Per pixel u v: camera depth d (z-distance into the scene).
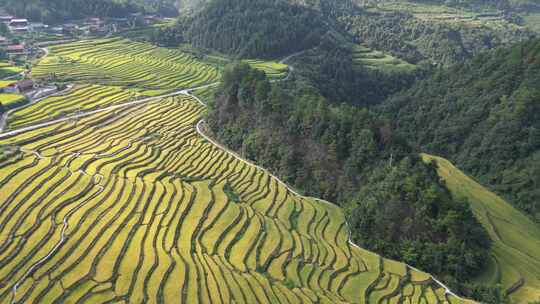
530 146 99.06
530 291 63.66
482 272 66.56
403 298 59.41
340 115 89.75
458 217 66.56
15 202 64.25
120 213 66.06
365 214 72.62
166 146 96.00
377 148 82.69
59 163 78.44
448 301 59.47
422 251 66.94
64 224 60.97
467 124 113.81
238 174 89.94
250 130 101.00
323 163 87.31
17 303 46.59
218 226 68.06
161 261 56.38
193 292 51.50
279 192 85.06
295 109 96.31
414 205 70.38
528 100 101.25
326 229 74.38
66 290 49.22
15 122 94.44
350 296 58.12
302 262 63.69
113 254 56.28
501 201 95.38
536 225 89.88
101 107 112.19
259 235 68.00
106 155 85.31
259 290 54.41
